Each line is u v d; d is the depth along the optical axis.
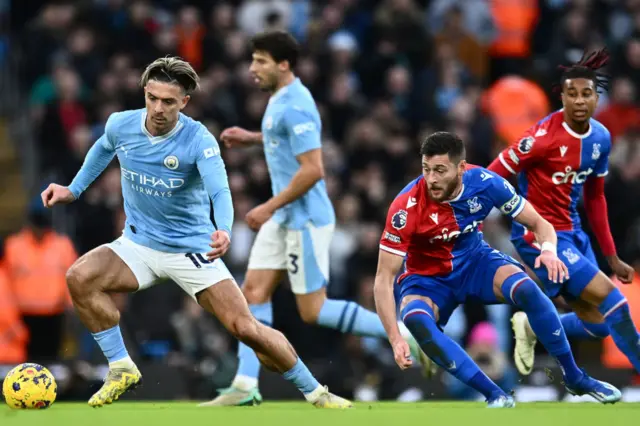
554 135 30.28
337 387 44.38
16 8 69.12
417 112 60.31
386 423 21.94
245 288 33.94
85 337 47.53
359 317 33.88
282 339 27.42
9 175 64.38
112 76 58.84
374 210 54.00
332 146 56.12
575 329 32.25
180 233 27.69
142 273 27.91
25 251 48.00
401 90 60.56
